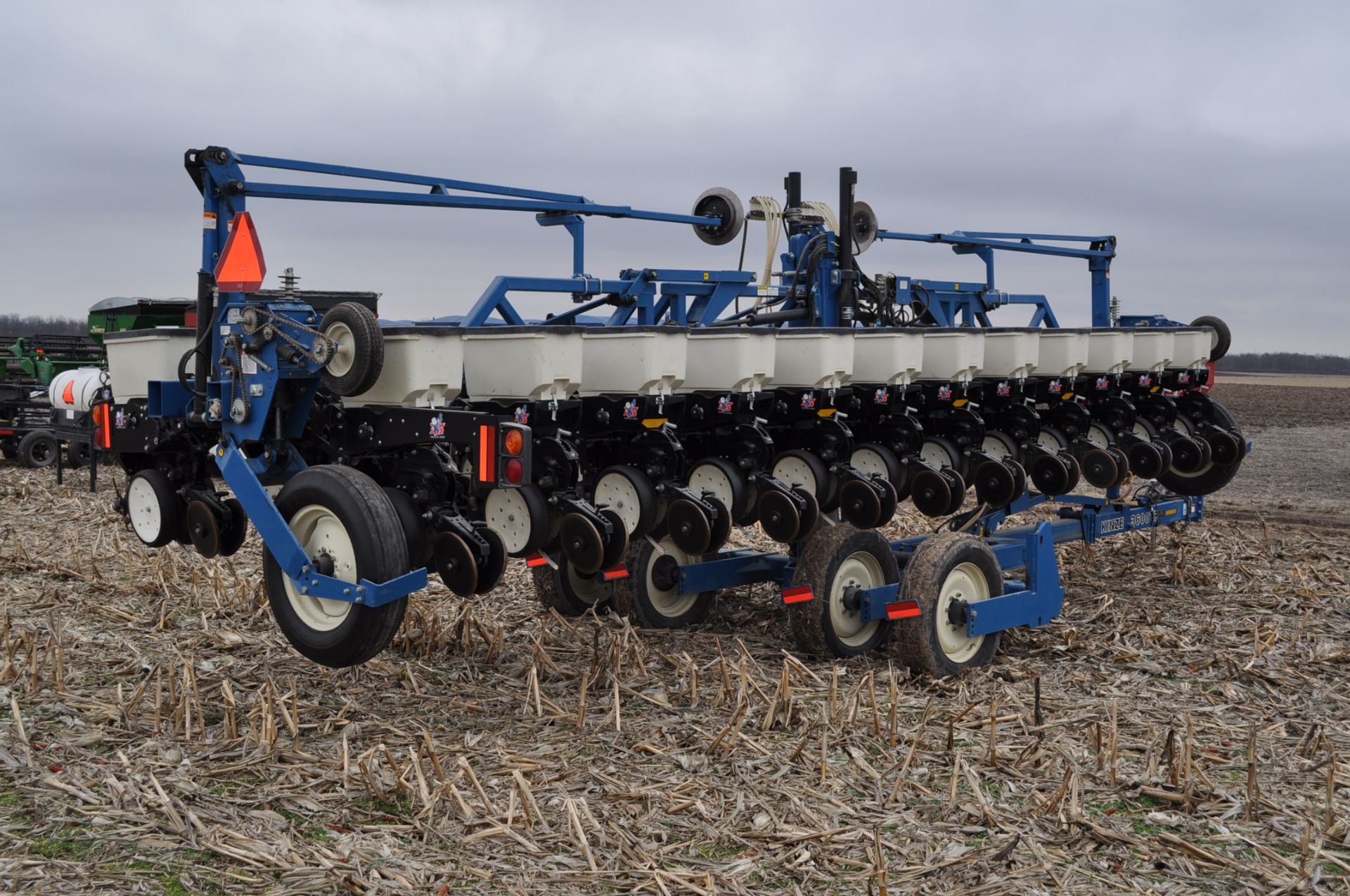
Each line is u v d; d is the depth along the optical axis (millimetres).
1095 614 8227
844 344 7203
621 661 6570
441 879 4055
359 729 5617
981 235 10516
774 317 8781
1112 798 4871
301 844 4301
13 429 17719
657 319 7977
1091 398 9852
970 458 8359
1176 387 10477
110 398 6867
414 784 4773
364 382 5203
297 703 5738
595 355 6406
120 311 17203
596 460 6992
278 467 6020
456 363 5719
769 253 8805
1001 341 8508
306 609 5641
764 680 6473
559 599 8062
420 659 6871
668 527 6684
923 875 4156
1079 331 8914
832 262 8789
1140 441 9703
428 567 6105
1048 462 8789
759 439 7020
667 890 3975
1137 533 11516
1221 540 11328
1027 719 5930
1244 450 10461
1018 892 4027
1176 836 4527
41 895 3891
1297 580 9359
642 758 5285
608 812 4652
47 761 5098
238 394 5680
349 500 5289
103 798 4703
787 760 5215
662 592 7914
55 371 18125
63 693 6016
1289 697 6383
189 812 4500
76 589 8703
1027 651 7457
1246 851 4422
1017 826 4555
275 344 5555
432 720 5805
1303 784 5094
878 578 7320
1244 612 8430
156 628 7500
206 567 9078
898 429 7871
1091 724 5801
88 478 16391
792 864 4215
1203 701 6293
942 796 4863
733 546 10797
